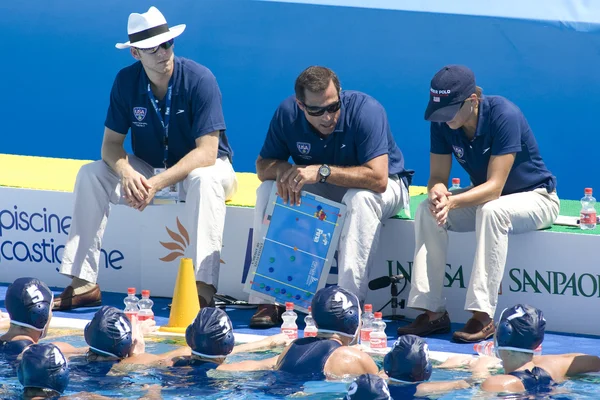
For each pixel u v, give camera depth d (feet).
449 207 81.35
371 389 55.57
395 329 86.17
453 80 81.56
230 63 184.75
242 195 98.94
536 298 85.92
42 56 187.32
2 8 192.03
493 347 74.13
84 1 192.24
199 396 63.31
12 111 181.88
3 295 95.96
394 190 89.10
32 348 62.28
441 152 86.99
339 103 84.84
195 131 91.81
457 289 87.97
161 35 89.40
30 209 99.66
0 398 61.62
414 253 87.25
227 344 68.64
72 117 180.65
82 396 63.00
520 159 85.20
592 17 175.22
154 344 79.87
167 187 93.45
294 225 87.92
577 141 163.43
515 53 174.40
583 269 84.28
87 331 70.03
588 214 86.63
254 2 191.11
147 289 97.09
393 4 186.80
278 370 67.05
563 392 63.31
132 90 92.38
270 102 180.55
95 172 91.86
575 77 170.09
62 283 99.81
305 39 185.37
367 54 181.68
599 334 84.28
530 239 85.40
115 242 97.81
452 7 184.03
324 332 68.69
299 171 85.71
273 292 88.07
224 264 94.68
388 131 91.15
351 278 85.30
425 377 63.87
